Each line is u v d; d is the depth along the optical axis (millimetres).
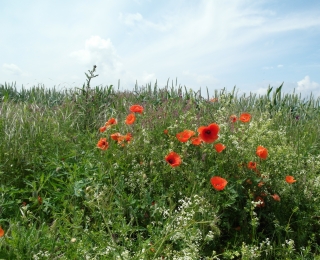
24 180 1261
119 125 1981
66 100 2490
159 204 1109
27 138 1636
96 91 2688
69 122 2012
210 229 1047
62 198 1122
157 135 1567
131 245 941
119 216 1019
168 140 1498
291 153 1399
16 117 1896
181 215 999
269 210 1214
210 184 1153
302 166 1465
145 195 1145
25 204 1224
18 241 838
